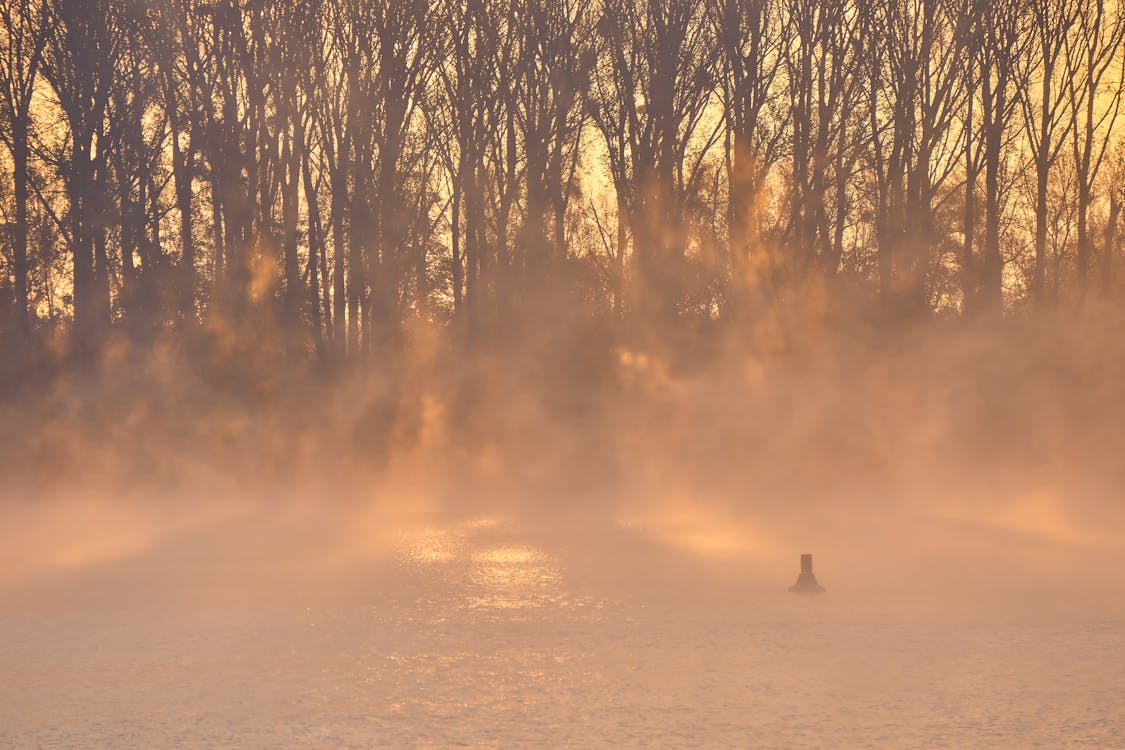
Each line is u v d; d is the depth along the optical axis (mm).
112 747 20656
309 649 28578
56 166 90688
